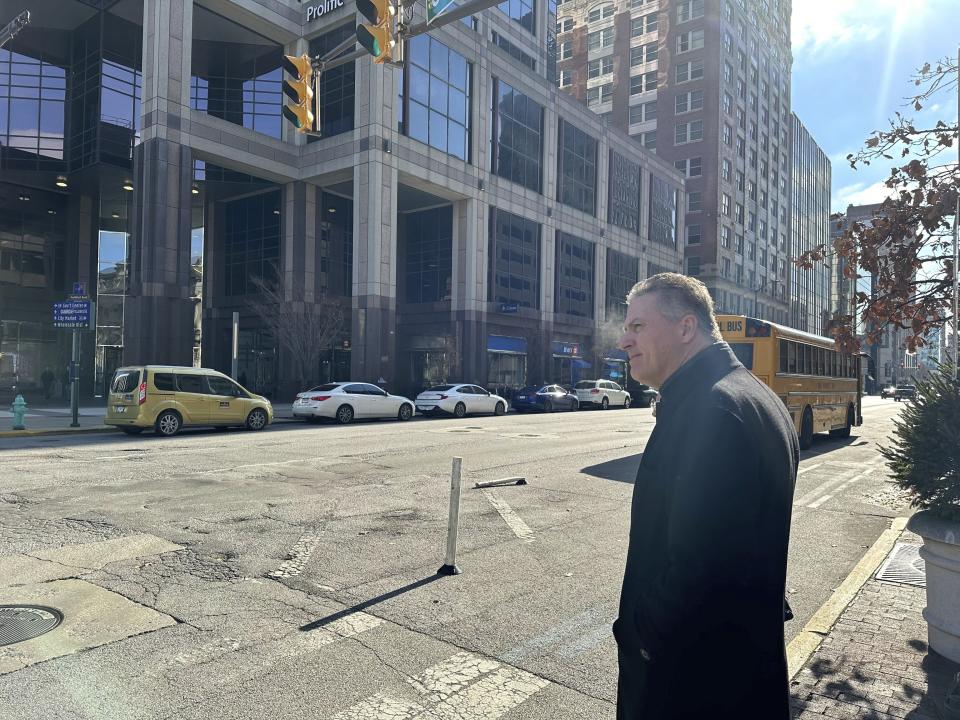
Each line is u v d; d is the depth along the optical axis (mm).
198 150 29812
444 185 34750
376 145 30969
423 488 9148
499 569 5555
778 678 1521
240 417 17859
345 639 4066
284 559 5691
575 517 7547
